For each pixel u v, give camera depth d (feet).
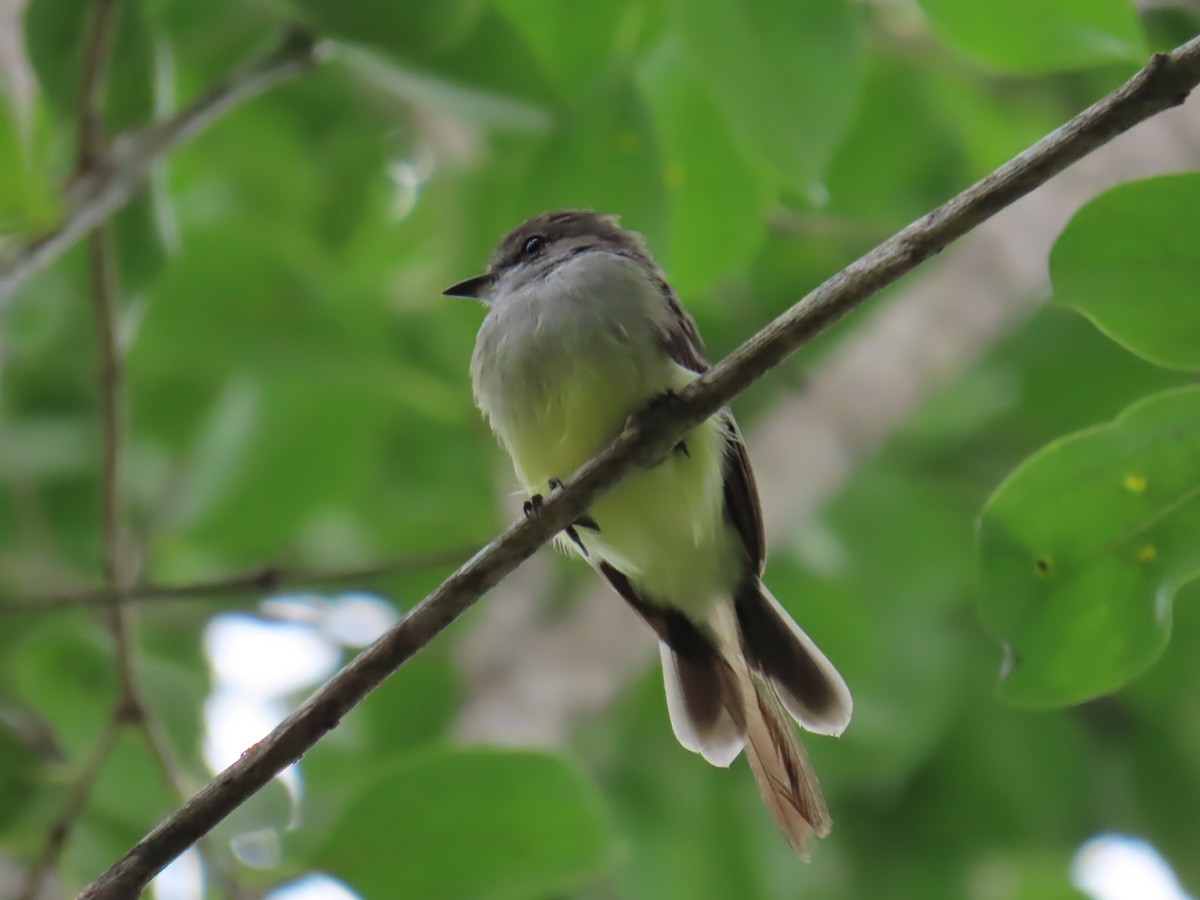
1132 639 22.30
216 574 43.39
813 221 45.52
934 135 44.93
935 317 41.93
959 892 45.16
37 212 24.57
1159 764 46.68
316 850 25.86
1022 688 22.58
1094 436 21.49
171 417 43.68
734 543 29.96
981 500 46.68
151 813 31.42
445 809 25.89
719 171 33.63
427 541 47.19
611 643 37.78
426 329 45.16
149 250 30.99
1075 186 40.98
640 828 42.50
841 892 44.70
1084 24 26.45
